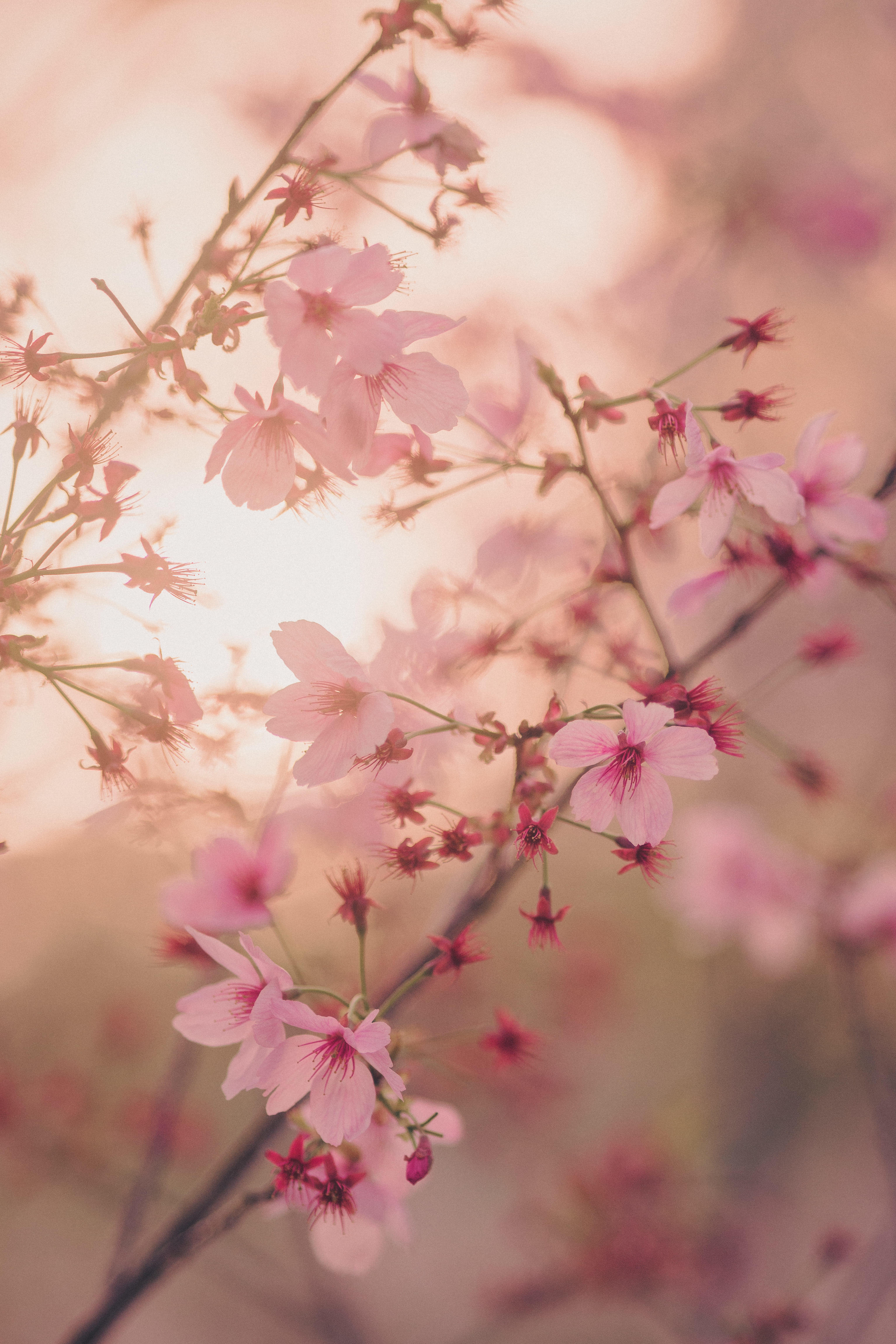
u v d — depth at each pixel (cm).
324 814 75
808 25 193
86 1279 168
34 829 74
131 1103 112
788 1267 157
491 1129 155
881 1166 170
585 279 153
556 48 159
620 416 71
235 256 68
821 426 73
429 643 74
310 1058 66
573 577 78
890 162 194
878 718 198
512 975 160
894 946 127
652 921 197
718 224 177
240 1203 73
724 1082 176
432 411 67
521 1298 135
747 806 186
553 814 67
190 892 71
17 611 68
